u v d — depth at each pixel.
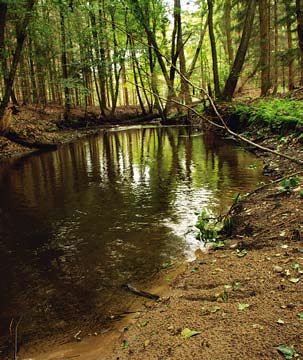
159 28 24.23
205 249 4.51
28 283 4.01
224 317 2.68
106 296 3.62
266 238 4.02
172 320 2.84
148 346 2.57
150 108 33.41
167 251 4.56
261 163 9.23
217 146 13.27
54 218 6.22
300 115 10.27
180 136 18.02
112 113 30.88
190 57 38.69
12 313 3.45
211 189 7.23
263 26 17.92
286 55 15.88
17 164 12.39
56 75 26.58
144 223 5.63
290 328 2.32
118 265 4.29
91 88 35.56
